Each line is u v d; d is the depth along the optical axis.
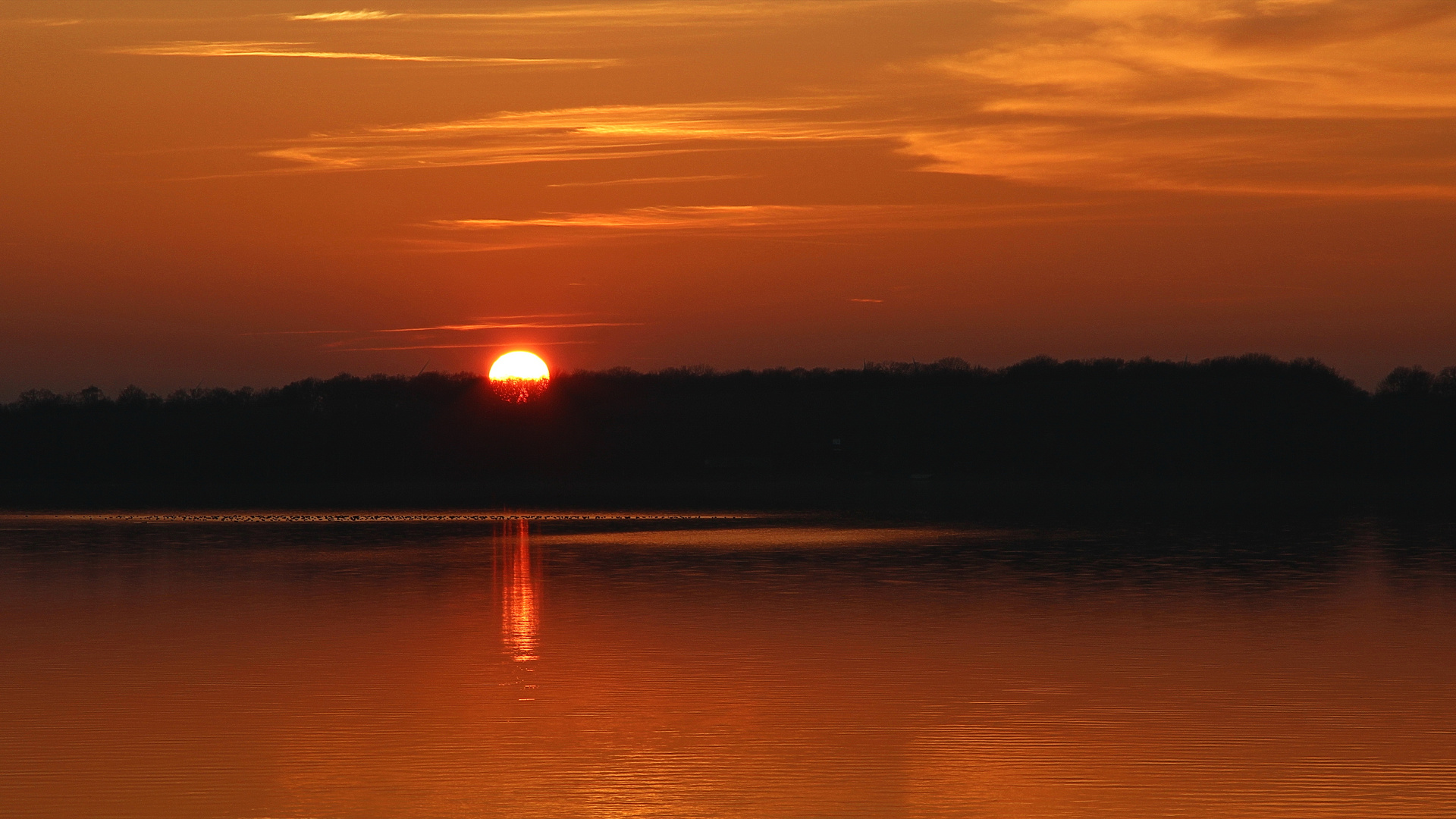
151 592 89.19
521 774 41.47
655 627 70.62
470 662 60.06
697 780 40.72
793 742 45.16
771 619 73.69
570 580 95.50
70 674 57.31
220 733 46.44
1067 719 48.22
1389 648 62.62
